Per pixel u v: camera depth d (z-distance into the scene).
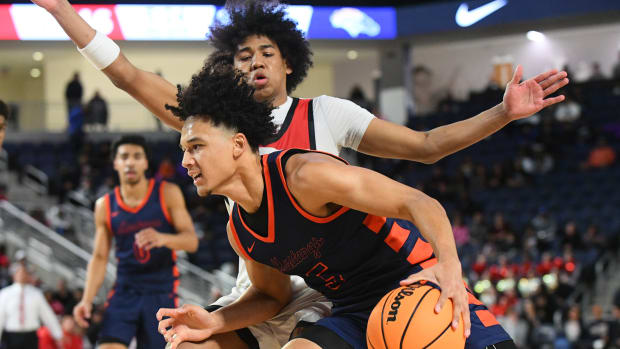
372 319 2.28
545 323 9.73
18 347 6.90
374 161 15.16
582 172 13.41
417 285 2.29
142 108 15.30
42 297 7.07
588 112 15.43
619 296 9.55
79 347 7.45
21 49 14.99
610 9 14.35
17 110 14.95
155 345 4.61
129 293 4.64
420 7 15.44
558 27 15.35
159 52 15.10
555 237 11.66
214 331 2.73
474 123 2.73
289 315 2.96
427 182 13.63
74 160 14.07
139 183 4.69
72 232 10.63
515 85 2.63
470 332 2.34
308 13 14.87
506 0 15.00
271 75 2.95
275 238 2.47
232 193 2.40
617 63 17.64
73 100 15.41
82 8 13.77
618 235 11.40
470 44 18.47
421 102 19.28
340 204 2.34
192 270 9.45
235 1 3.03
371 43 15.84
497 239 11.60
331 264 2.53
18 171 13.03
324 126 2.94
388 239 2.51
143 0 14.03
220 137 2.35
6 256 9.55
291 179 2.35
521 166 13.70
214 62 3.03
